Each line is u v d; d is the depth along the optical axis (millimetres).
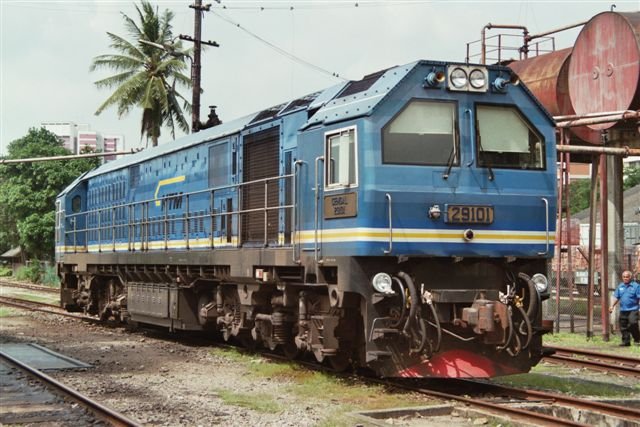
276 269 12914
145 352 15719
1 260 79625
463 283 11047
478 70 11008
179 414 9453
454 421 9266
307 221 11859
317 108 12359
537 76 21172
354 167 10719
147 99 40625
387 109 10633
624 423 9086
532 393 10477
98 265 22500
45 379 11609
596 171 19672
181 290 16875
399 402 10125
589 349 17062
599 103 18469
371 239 10445
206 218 16172
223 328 15719
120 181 21969
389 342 10617
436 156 10805
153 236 19062
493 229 10953
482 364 10844
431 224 10664
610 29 18031
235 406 10000
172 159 18406
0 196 55094
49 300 33469
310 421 9070
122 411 9641
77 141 144000
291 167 12859
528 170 11250
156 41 42375
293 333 13234
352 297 10969
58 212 26469
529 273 11359
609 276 20953
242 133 14836
